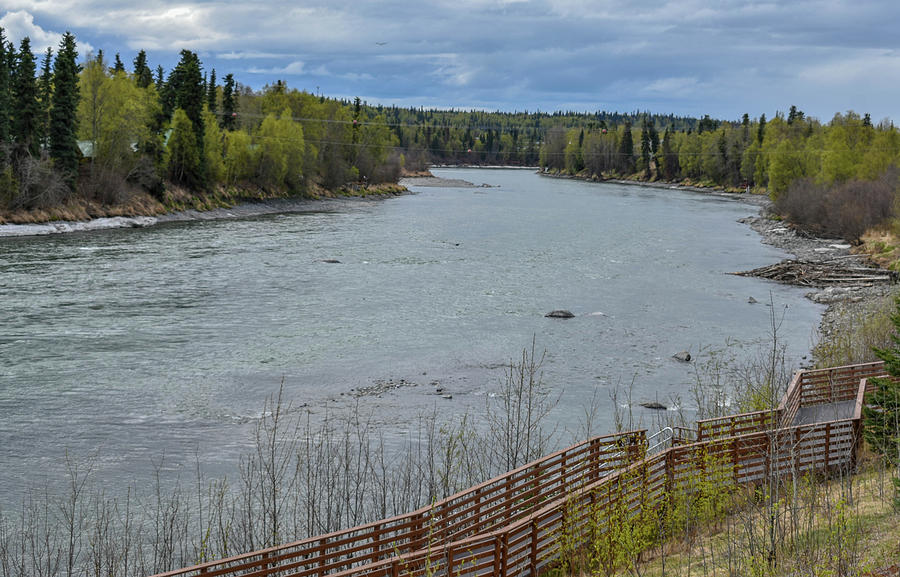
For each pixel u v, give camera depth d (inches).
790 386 997.2
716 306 2074.3
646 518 645.3
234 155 4680.1
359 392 1311.5
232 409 1210.0
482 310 1967.3
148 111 4146.2
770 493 554.6
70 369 1391.5
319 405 1241.4
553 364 1501.0
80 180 3688.5
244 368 1430.9
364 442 1063.6
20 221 3189.0
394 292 2175.2
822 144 5068.9
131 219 3599.9
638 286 2351.1
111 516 836.0
